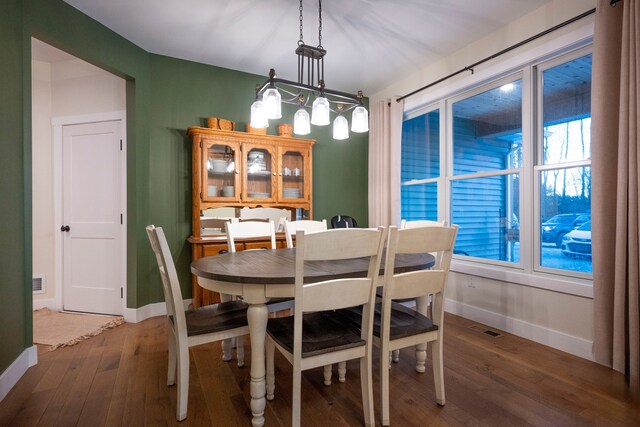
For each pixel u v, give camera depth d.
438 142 3.58
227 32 2.81
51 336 2.61
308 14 2.56
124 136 3.14
